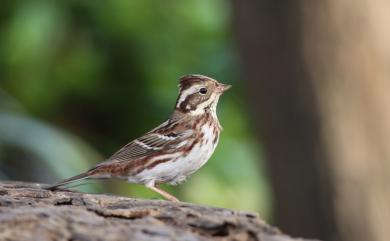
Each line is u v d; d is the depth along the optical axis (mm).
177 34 19828
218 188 18719
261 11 14016
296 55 13844
